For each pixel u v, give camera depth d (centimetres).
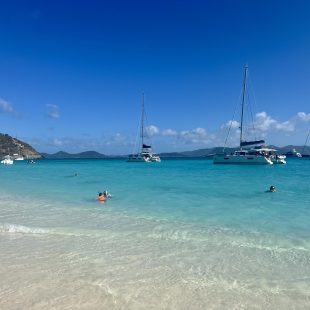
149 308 665
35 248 1033
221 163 7669
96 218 1518
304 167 6581
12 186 3100
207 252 1002
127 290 739
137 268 867
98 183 3347
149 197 2238
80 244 1080
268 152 7444
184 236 1188
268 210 1719
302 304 687
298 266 888
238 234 1218
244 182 3331
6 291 726
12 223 1409
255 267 880
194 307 673
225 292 737
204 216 1562
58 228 1310
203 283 780
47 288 741
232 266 887
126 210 1733
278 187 2850
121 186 3002
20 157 17988
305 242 1111
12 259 930
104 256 959
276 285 773
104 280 789
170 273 837
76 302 679
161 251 1009
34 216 1571
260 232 1248
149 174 4791
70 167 7906
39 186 3080
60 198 2214
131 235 1200
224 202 2000
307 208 1778
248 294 729
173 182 3381
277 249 1033
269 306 679
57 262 905
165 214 1616
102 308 659
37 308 652
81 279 793
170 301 695
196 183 3250
